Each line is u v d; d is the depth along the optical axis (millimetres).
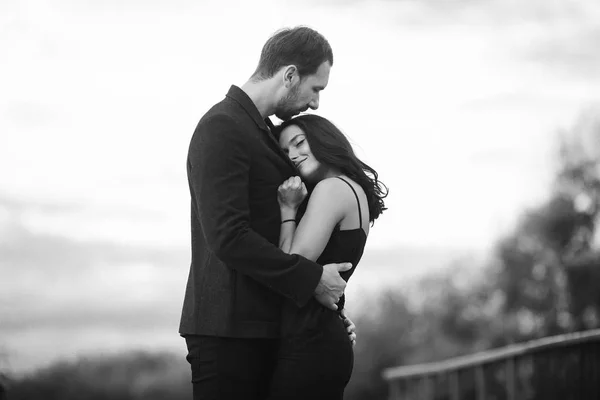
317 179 2924
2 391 4406
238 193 2674
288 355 2762
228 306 2730
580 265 15391
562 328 15438
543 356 4730
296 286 2676
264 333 2746
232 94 2822
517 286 16328
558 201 16250
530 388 5027
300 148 2914
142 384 21344
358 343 19359
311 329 2744
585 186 16328
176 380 22141
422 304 19297
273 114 2963
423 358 18203
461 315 18188
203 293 2779
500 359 5164
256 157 2754
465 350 17578
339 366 2785
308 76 2885
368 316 19875
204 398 2756
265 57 2906
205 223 2668
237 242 2633
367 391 19047
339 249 2840
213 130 2701
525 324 16406
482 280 18141
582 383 4363
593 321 15125
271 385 2787
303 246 2766
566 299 15797
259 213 2777
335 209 2812
